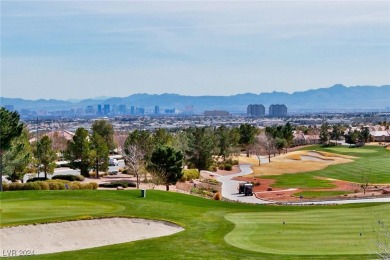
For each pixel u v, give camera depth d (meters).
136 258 28.72
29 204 45.06
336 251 28.88
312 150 175.88
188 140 110.56
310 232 35.16
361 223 38.19
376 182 98.31
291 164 138.62
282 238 33.44
